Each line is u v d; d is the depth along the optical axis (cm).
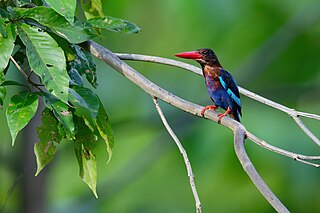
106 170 1534
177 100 625
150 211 1570
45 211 1284
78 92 571
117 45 1451
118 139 1574
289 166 1406
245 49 1447
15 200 1285
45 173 1281
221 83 812
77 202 1444
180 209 1550
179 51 1435
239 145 578
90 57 640
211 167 1408
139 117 1435
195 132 1427
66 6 509
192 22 1381
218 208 1488
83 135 605
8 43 520
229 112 825
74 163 1504
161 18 1408
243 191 1465
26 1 607
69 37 561
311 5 1447
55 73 526
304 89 1439
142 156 1483
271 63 1459
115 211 1569
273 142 1363
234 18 1379
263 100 654
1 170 1300
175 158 1550
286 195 1430
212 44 1418
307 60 1491
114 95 1474
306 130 625
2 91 541
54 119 591
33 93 552
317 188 1420
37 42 532
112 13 1361
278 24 1441
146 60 669
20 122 532
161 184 1588
